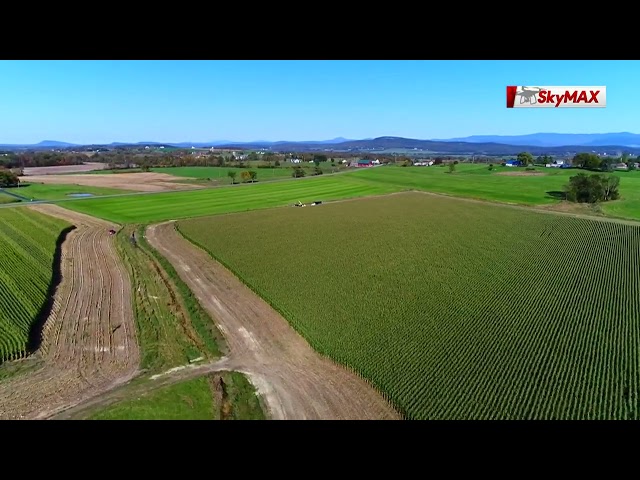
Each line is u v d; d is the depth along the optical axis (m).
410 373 29.64
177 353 33.44
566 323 36.00
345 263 53.44
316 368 31.31
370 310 39.66
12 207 93.75
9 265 50.97
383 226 74.69
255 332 36.94
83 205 99.06
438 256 55.75
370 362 31.14
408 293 43.41
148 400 26.98
